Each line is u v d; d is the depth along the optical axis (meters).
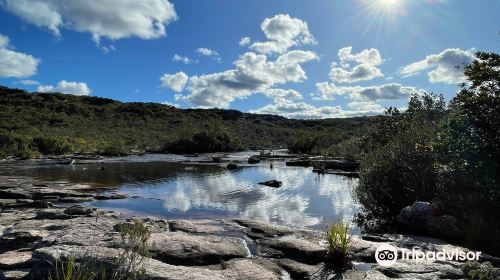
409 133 11.45
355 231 9.63
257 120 96.94
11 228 8.62
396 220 10.06
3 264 6.12
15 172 23.83
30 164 29.78
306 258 7.06
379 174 11.16
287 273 6.29
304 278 6.12
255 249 7.53
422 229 8.96
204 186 17.94
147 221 9.47
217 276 5.72
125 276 5.28
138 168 27.17
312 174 23.08
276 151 54.12
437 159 9.64
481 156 8.47
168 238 7.59
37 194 14.37
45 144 39.50
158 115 82.69
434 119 18.58
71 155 39.03
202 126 74.75
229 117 95.00
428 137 10.62
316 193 15.81
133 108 84.00
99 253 5.91
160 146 52.66
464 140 8.82
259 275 5.92
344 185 18.17
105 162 32.50
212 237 8.06
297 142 46.88
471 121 8.73
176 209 12.56
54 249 6.11
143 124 73.44
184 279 5.42
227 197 14.90
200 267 6.48
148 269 5.60
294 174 23.08
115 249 6.19
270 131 85.44
